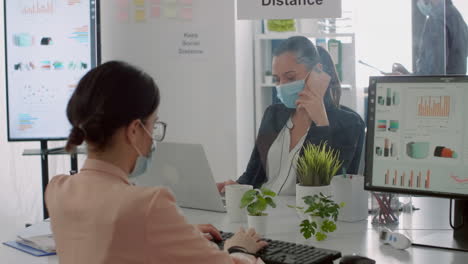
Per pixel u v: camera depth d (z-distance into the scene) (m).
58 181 1.24
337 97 3.37
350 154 2.96
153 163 2.21
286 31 4.18
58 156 3.88
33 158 3.88
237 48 3.76
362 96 4.11
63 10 3.30
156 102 1.20
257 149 2.95
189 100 3.64
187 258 1.10
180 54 3.59
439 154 1.72
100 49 3.32
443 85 1.72
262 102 4.33
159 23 3.56
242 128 3.94
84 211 1.10
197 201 2.21
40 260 1.61
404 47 4.07
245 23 4.02
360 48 4.14
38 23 3.30
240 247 1.50
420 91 1.76
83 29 3.31
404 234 1.76
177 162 2.16
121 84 1.13
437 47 3.67
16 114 3.33
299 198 1.96
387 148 1.81
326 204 1.75
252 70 4.24
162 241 1.07
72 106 1.15
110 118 1.12
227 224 1.98
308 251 1.51
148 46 3.57
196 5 3.57
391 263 1.49
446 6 3.66
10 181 3.83
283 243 1.59
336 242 1.72
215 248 1.17
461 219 1.75
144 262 1.06
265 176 2.90
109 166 1.16
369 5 4.11
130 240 1.05
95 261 1.06
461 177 1.69
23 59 3.31
